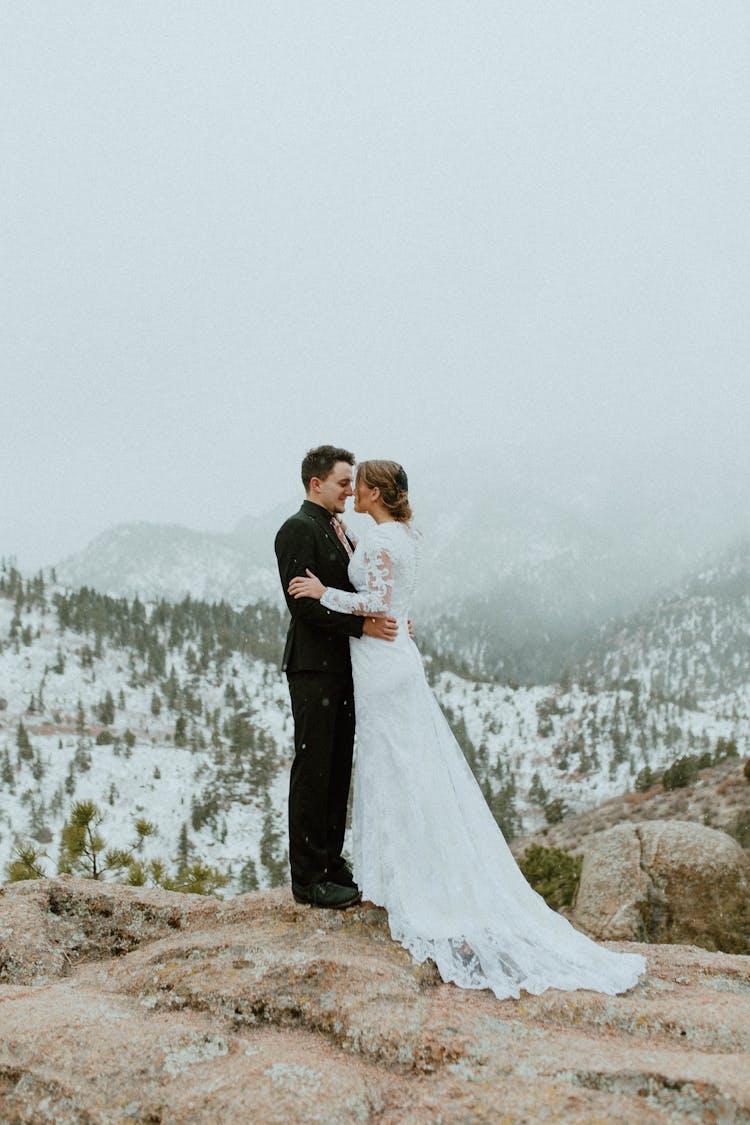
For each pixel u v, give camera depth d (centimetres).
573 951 407
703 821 3566
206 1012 343
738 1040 324
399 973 367
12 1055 306
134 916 461
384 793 430
